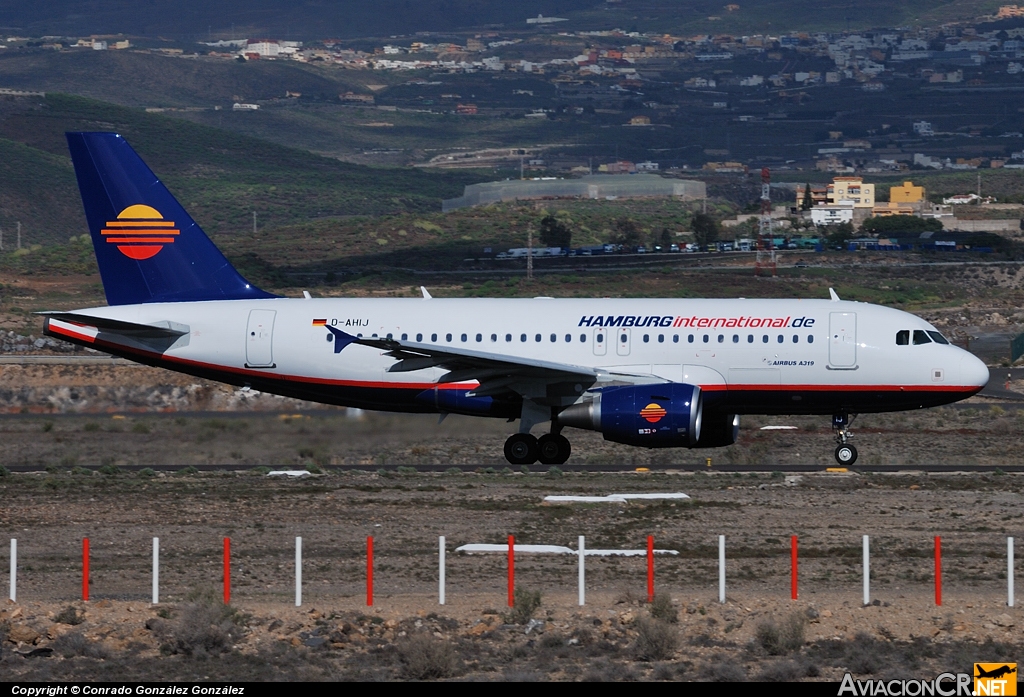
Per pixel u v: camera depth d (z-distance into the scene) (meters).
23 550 106.12
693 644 79.12
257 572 98.50
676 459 163.88
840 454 156.12
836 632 81.25
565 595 90.44
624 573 97.56
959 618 83.81
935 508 122.12
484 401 155.62
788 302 157.12
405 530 113.25
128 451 167.88
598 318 156.00
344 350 158.25
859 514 119.38
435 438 179.50
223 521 117.25
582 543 87.06
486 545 105.94
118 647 78.19
